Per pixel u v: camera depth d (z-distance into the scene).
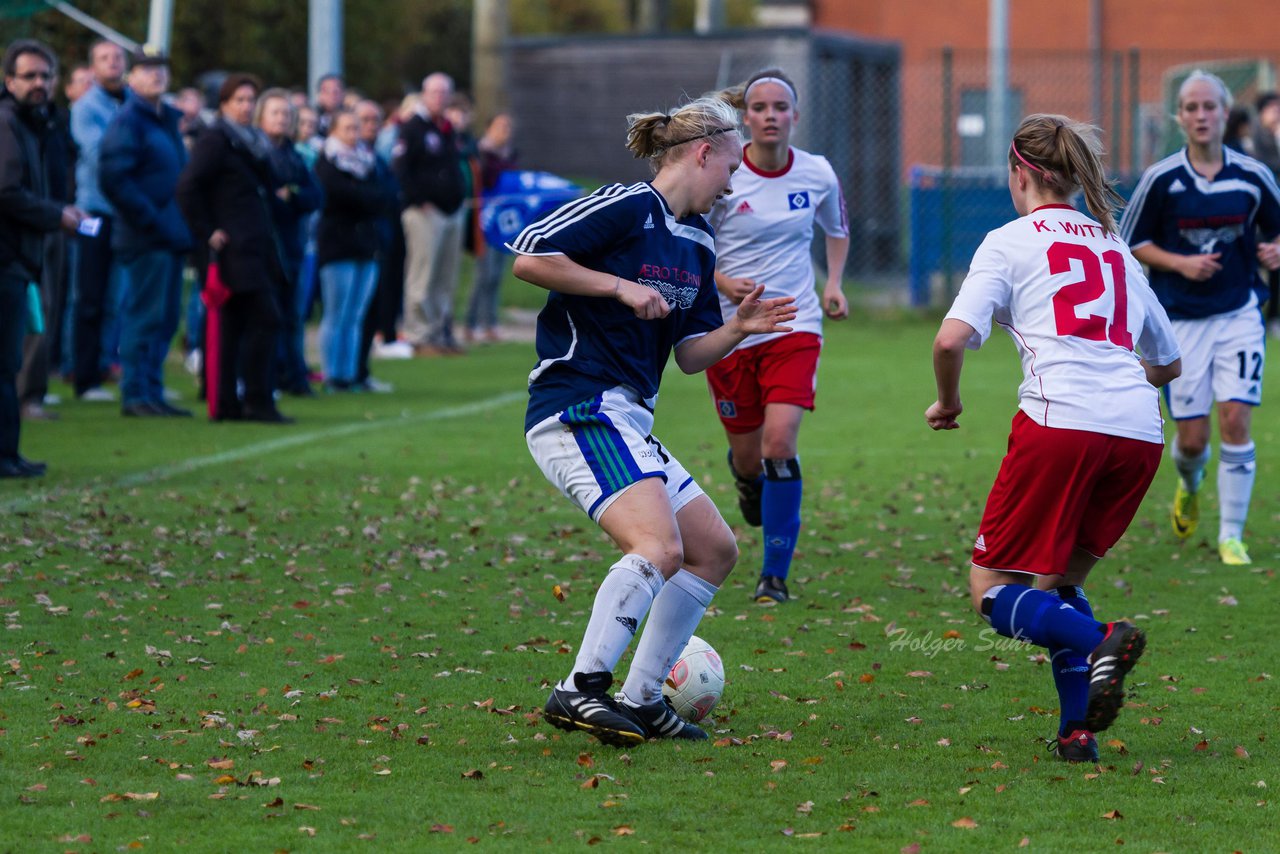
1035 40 86.44
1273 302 45.62
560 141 62.44
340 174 32.25
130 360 28.81
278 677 12.77
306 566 17.17
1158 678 12.97
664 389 35.59
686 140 11.27
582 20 98.00
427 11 80.62
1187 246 17.84
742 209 16.77
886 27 88.75
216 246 27.48
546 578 16.84
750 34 59.25
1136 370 10.81
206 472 23.11
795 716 11.91
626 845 9.00
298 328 32.78
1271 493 22.70
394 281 40.00
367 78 72.62
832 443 27.50
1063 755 10.72
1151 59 84.56
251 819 9.41
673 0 106.81
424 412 30.67
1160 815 9.55
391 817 9.48
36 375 28.12
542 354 11.19
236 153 27.61
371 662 13.32
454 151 40.28
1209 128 17.59
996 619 10.76
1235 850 8.94
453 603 15.66
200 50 61.22
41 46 21.53
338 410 30.83
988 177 53.50
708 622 15.11
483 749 10.94
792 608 15.77
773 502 16.19
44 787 9.93
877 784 10.18
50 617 14.57
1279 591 16.47
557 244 10.78
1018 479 10.70
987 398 33.81
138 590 15.78
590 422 10.95
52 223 21.25
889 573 17.48
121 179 27.00
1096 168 11.01
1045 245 10.87
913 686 12.77
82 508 19.97
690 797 9.89
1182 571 17.59
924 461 25.45
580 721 10.82
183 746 10.87
